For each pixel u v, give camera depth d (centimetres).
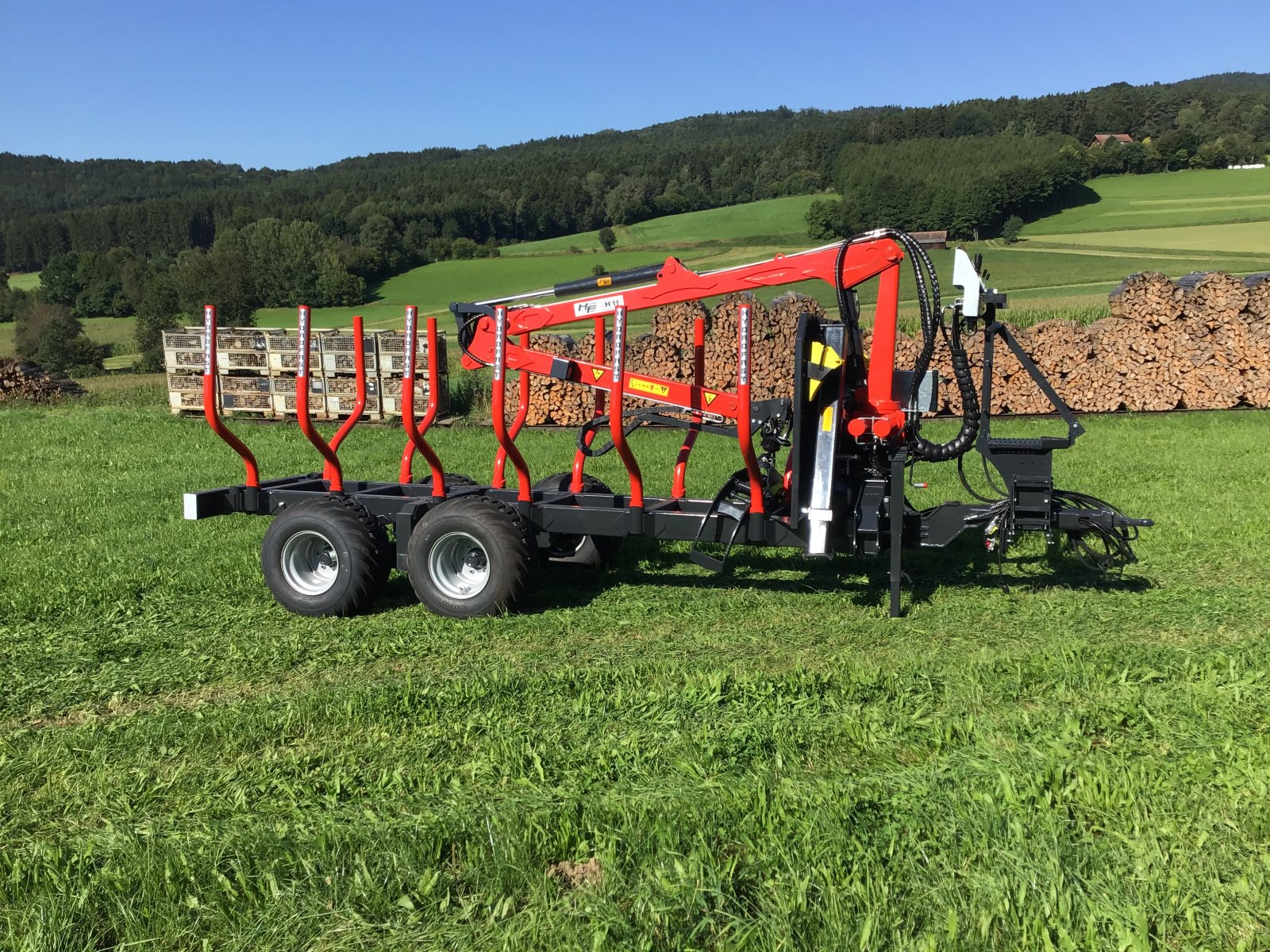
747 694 470
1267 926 285
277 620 630
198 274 6003
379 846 335
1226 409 1565
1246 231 5950
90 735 447
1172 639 558
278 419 1619
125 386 2470
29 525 880
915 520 625
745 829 338
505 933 292
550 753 408
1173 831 329
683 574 725
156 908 312
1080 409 1594
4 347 5681
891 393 629
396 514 672
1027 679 478
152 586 701
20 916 314
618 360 607
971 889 302
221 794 390
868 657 540
